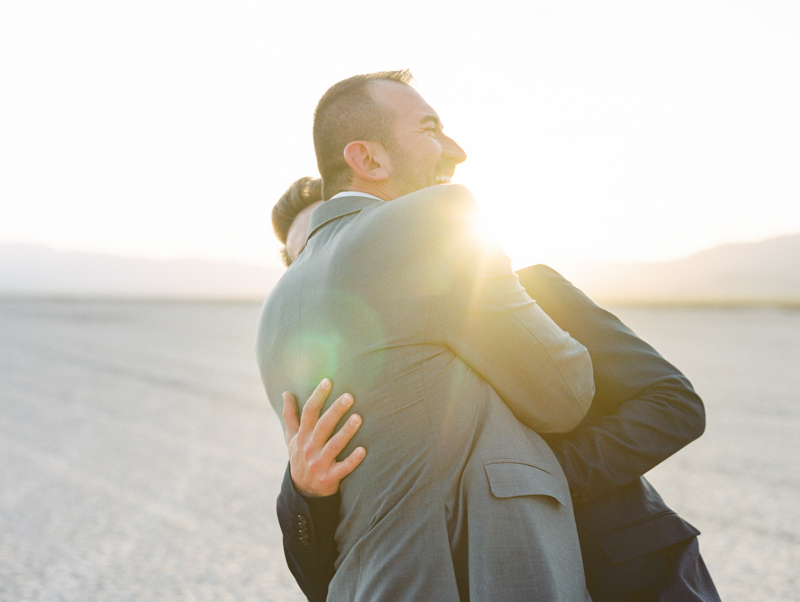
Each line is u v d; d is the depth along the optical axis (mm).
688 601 1152
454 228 1157
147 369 20484
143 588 4980
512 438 1142
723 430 10984
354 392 1156
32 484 7867
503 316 1131
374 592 1103
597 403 1329
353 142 1333
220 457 9258
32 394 15305
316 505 1193
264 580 5133
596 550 1219
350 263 1187
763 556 5473
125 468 8648
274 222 1950
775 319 63312
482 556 1057
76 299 150250
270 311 1369
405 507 1113
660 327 45438
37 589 4941
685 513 6652
